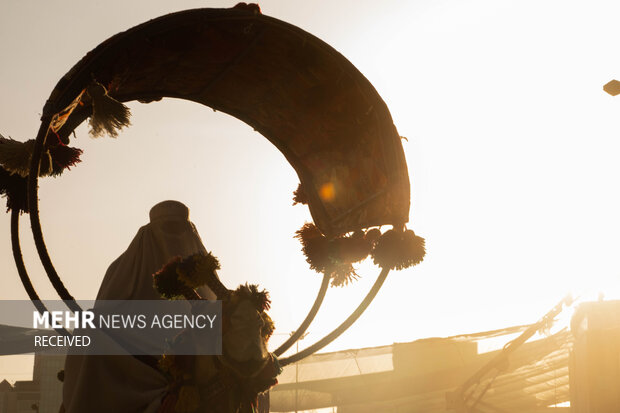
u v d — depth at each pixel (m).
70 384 5.90
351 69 6.35
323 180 7.52
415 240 6.59
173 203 6.82
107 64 5.72
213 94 7.11
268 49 6.32
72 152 5.95
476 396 28.12
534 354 25.89
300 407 28.80
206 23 5.86
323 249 7.07
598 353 22.34
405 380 28.30
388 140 6.45
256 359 5.27
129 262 6.54
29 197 5.38
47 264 5.56
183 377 5.28
